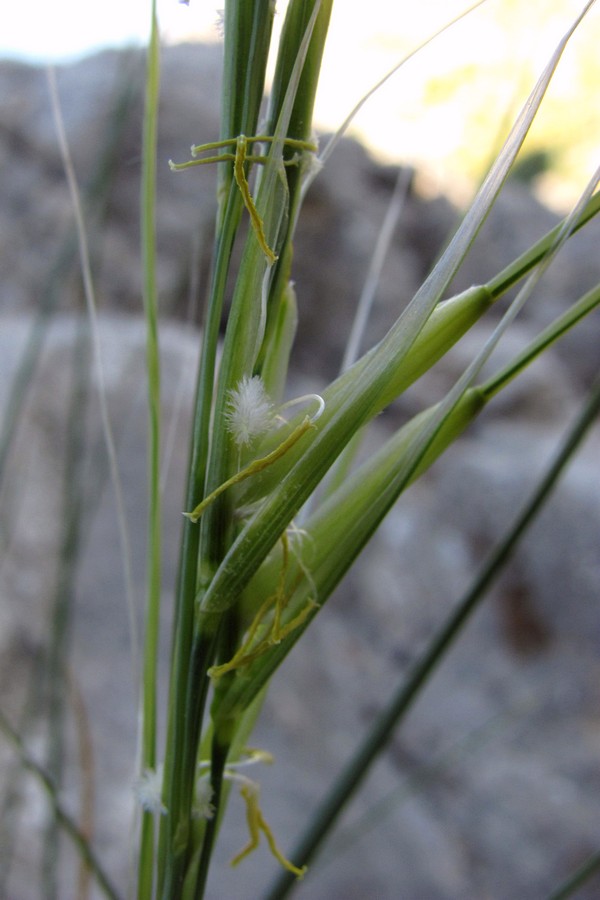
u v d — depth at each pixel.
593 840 0.32
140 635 0.25
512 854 0.31
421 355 0.05
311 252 0.55
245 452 0.05
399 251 0.58
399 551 0.42
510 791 0.33
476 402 0.06
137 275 0.42
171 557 0.27
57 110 0.07
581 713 0.39
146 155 0.06
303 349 0.55
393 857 0.26
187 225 0.43
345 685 0.32
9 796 0.09
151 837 0.06
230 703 0.06
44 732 0.16
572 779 0.34
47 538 0.23
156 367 0.06
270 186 0.05
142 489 0.27
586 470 0.48
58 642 0.09
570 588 0.44
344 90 0.20
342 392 0.05
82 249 0.07
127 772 0.21
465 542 0.47
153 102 0.06
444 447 0.06
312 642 0.33
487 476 0.47
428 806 0.31
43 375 0.26
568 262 0.65
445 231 0.58
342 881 0.24
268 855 0.23
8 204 0.41
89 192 0.10
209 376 0.05
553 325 0.06
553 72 0.05
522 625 0.44
